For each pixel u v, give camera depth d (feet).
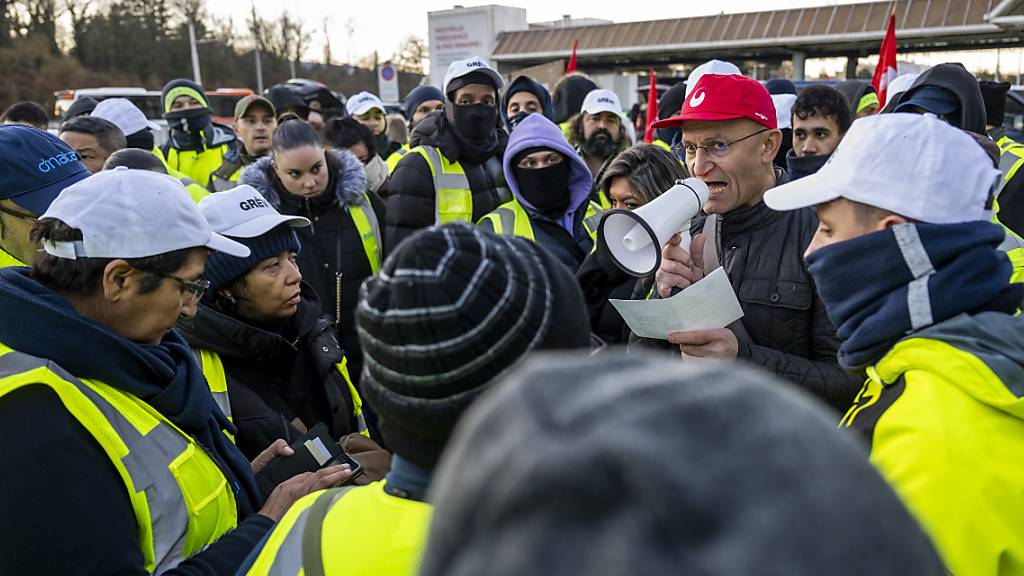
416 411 2.81
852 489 1.10
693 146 6.95
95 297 4.76
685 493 1.04
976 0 48.32
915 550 1.14
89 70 121.60
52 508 3.93
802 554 1.02
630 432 1.10
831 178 4.16
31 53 114.52
